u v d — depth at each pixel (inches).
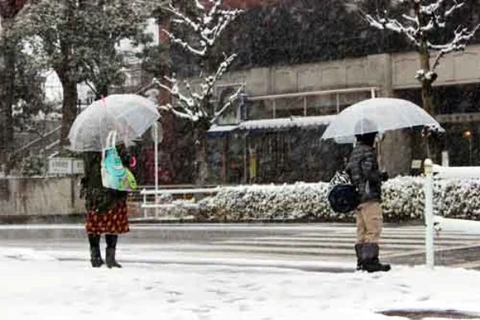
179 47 1673.2
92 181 481.4
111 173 470.3
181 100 1432.1
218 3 1429.6
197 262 565.9
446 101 1525.6
